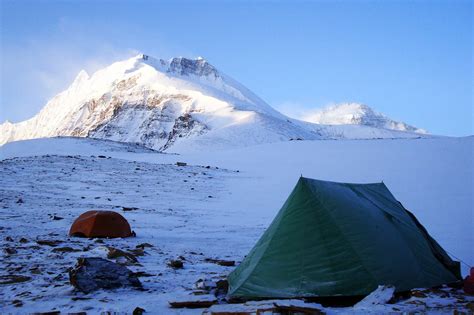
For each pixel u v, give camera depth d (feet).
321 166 130.11
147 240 54.65
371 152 147.43
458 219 61.46
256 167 141.28
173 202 90.94
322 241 27.35
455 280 30.81
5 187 99.45
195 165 149.89
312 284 26.08
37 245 45.21
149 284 30.58
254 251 29.37
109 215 56.75
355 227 27.96
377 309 22.63
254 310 21.75
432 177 101.60
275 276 26.94
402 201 77.77
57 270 34.30
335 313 22.09
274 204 87.86
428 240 33.37
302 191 29.14
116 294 27.48
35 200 86.58
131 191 102.12
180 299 25.45
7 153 216.54
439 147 144.77
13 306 24.64
